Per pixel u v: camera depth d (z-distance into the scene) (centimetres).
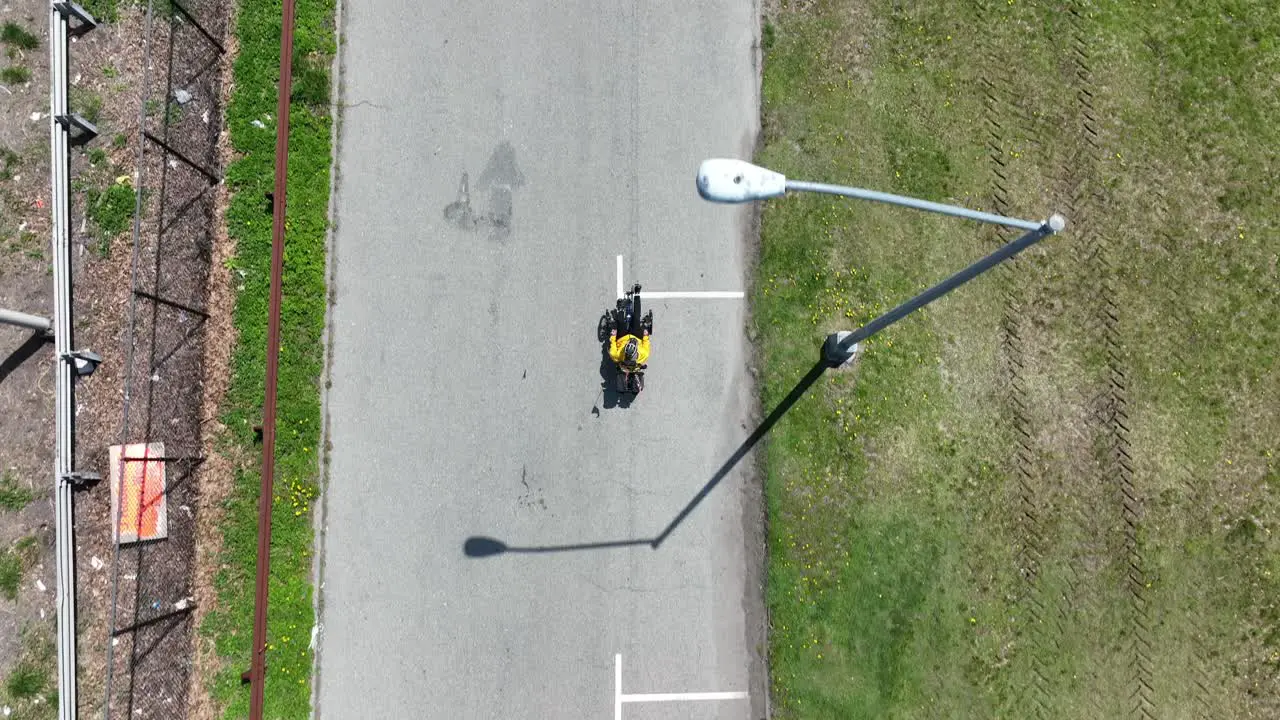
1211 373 1181
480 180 1176
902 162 1201
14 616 1060
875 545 1135
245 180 1146
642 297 1166
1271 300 1197
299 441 1118
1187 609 1139
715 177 660
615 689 1108
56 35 1097
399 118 1180
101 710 1052
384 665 1098
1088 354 1177
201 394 1114
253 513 1108
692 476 1143
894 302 1176
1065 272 1188
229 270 1135
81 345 1092
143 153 1116
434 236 1163
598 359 1153
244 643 1088
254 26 1166
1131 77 1229
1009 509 1147
